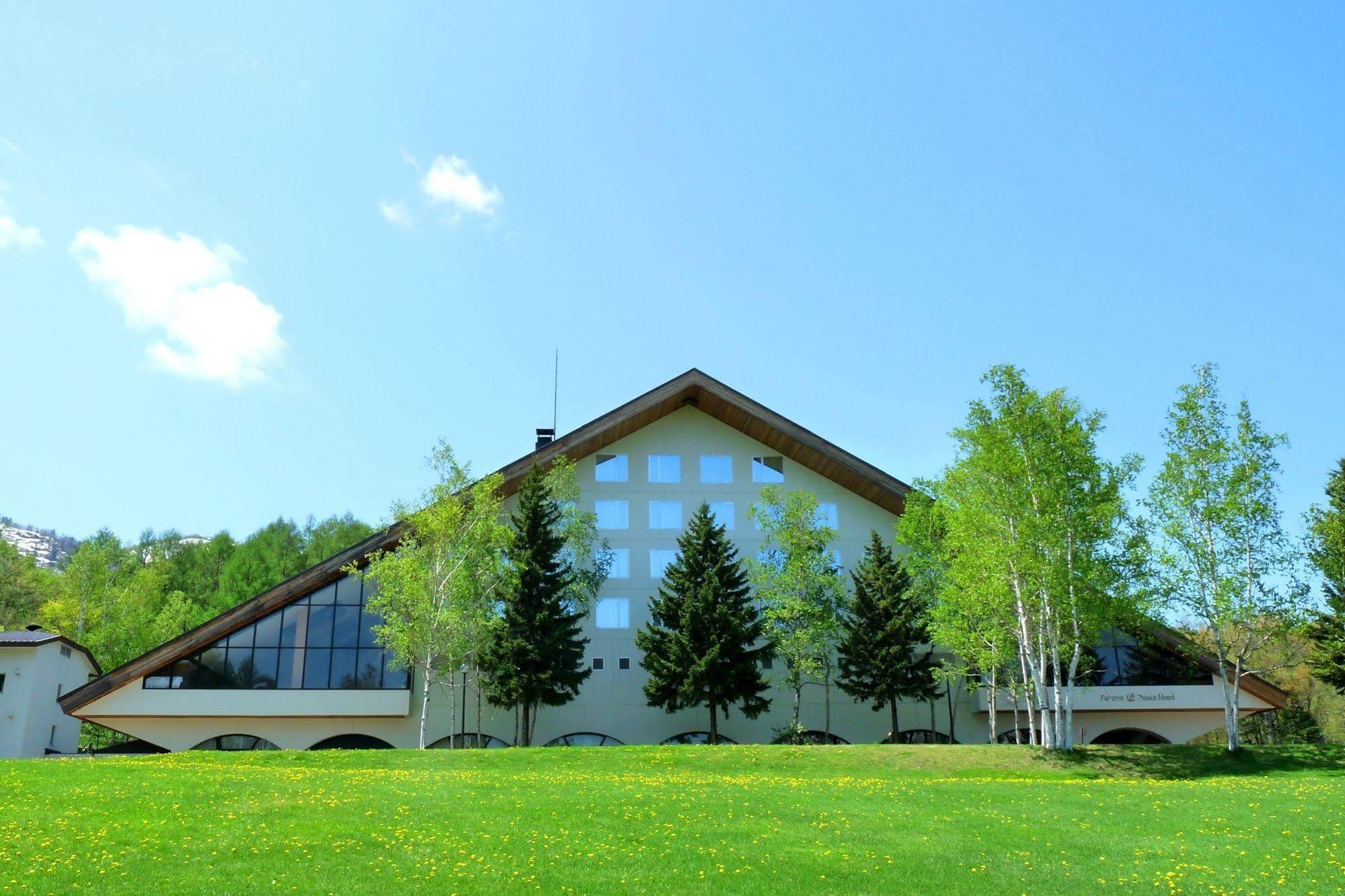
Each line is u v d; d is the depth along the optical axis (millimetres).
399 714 47688
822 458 54719
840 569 54750
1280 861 18750
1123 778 33375
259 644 47969
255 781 25734
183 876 16516
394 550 48031
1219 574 36562
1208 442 37438
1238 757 35844
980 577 38125
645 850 18844
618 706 51719
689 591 47250
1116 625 39406
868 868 17875
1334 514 49125
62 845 18047
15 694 47062
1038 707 49969
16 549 89750
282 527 97688
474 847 18844
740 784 27891
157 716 46812
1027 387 38938
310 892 15891
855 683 48844
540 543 47094
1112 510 36781
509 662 44906
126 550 80750
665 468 55750
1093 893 16688
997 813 23281
